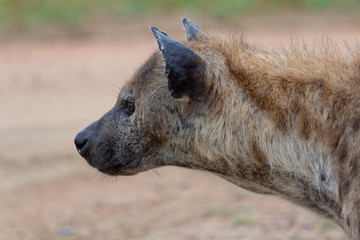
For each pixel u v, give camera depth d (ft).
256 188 56.29
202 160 56.29
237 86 54.08
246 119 53.67
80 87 150.30
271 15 208.74
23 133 117.29
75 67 167.02
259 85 53.67
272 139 53.31
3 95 146.30
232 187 90.58
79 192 90.68
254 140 53.67
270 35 189.78
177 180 95.25
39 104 138.41
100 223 80.12
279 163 53.42
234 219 78.23
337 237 70.28
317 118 52.29
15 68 168.04
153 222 79.77
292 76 53.67
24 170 98.32
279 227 74.69
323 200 53.52
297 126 52.75
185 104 54.90
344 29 194.70
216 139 54.70
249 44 59.16
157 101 56.03
